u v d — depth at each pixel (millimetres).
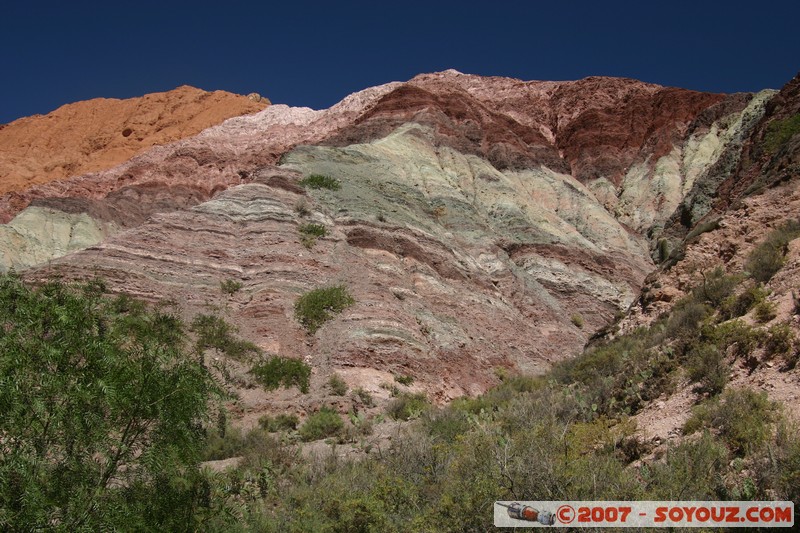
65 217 65438
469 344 37594
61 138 130125
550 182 73250
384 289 37781
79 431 8195
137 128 127750
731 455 9133
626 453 10633
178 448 8938
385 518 9430
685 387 12094
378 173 56812
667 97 90938
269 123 105812
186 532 8773
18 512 7406
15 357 8078
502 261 51281
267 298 34562
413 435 14242
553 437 10250
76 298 9219
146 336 9508
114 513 7906
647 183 77875
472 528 8328
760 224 20359
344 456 15148
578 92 100062
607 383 13891
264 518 10141
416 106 77062
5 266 53906
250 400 25484
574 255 55781
